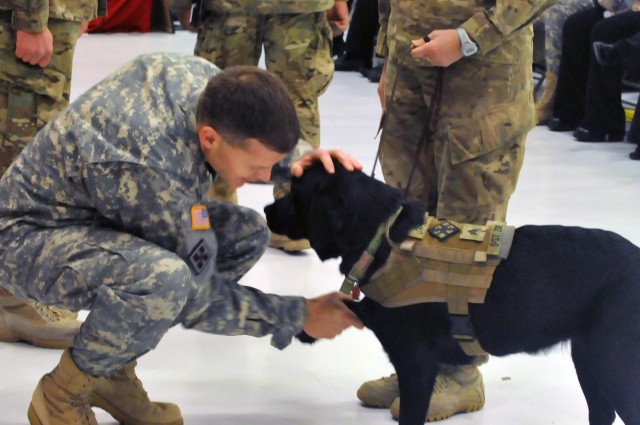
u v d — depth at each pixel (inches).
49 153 76.5
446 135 99.1
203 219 75.7
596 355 76.6
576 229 79.4
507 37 96.4
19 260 77.8
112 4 370.9
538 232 79.3
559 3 231.1
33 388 95.6
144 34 374.0
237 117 69.6
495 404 96.5
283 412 94.0
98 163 73.3
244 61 140.8
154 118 74.5
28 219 78.1
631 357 74.9
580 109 233.5
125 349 76.2
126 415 88.3
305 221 80.2
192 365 104.1
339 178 78.7
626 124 241.4
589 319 76.8
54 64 110.0
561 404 96.7
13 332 105.6
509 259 77.4
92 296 75.4
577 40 227.3
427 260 77.8
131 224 75.6
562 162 202.2
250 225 90.0
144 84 77.0
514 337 78.4
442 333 78.7
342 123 229.0
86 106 75.9
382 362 105.8
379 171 184.5
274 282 130.1
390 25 103.7
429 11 98.0
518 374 103.7
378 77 289.4
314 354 107.7
